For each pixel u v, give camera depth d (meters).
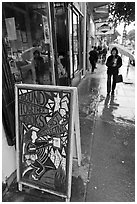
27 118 1.62
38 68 2.83
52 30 2.97
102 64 12.91
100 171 2.00
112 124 3.14
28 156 1.67
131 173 1.97
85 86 6.10
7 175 1.78
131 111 3.76
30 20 2.46
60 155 1.54
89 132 2.87
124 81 6.65
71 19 4.57
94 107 4.03
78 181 1.86
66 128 1.48
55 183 1.59
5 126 1.66
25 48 2.39
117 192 1.72
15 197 1.68
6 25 1.79
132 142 2.57
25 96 1.58
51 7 2.85
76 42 5.73
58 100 1.46
